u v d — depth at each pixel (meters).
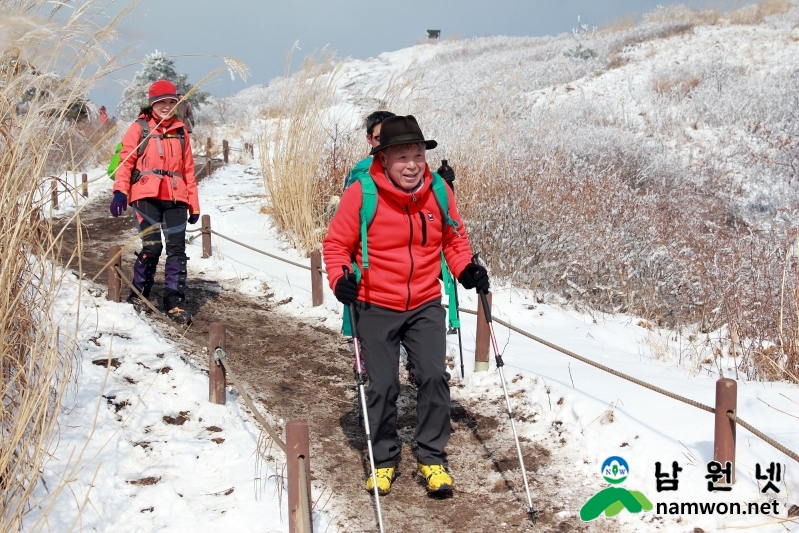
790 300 5.75
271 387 4.93
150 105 5.81
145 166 5.79
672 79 18.66
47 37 3.04
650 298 7.09
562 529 3.41
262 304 6.85
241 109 27.20
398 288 3.57
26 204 3.24
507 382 4.93
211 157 18.05
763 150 14.03
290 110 9.02
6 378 3.20
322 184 8.91
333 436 4.31
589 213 8.49
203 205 11.48
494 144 8.88
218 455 3.78
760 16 23.84
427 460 3.67
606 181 9.95
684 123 15.87
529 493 3.47
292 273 7.72
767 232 10.03
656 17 27.73
